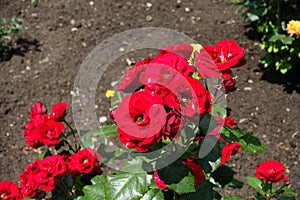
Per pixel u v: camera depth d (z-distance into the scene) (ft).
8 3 7.99
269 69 6.81
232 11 7.89
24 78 6.79
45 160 3.69
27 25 7.65
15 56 7.12
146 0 8.01
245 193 5.28
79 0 8.01
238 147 3.44
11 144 5.93
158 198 3.35
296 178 5.41
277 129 5.98
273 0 6.48
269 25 6.61
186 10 7.89
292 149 5.72
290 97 6.40
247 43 7.23
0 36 7.13
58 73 6.85
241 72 6.76
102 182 3.84
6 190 3.80
